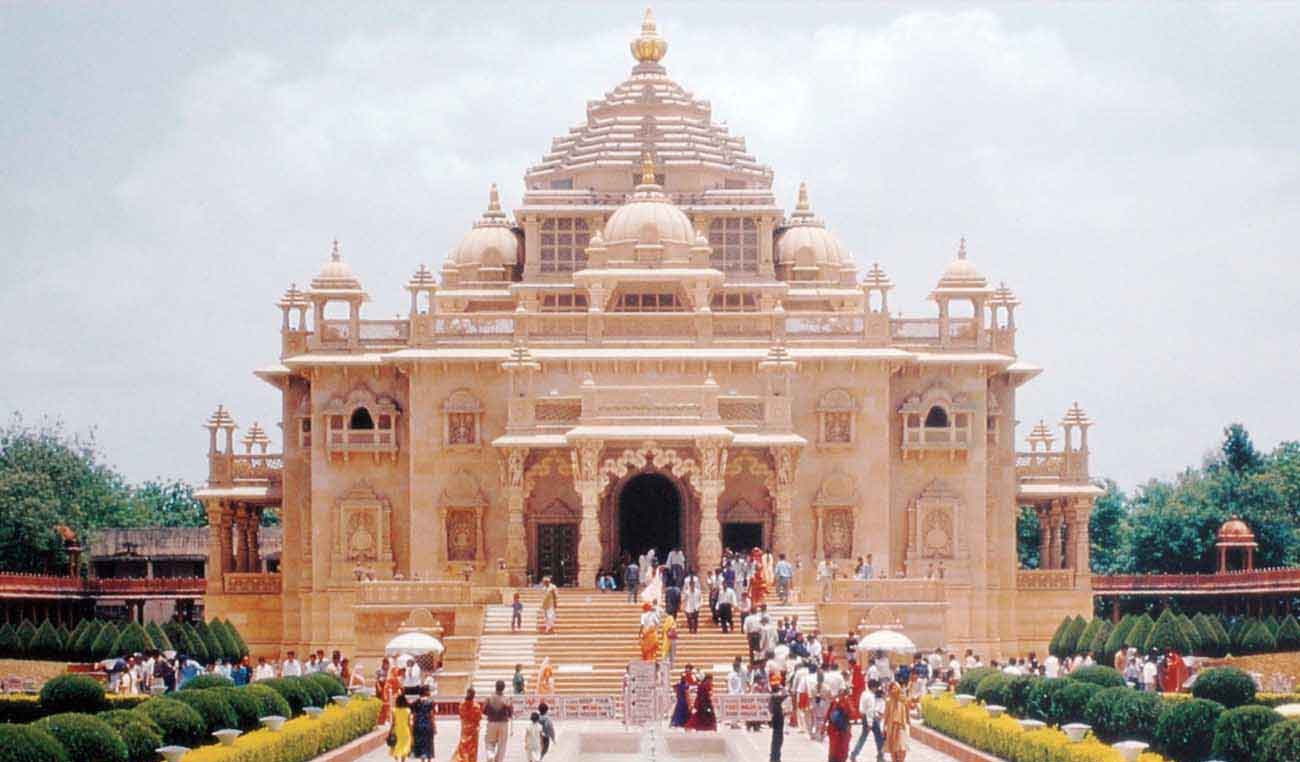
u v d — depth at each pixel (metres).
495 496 119.19
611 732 81.56
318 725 73.62
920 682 95.38
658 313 120.56
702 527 113.06
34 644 116.00
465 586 104.94
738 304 129.62
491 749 72.75
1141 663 102.38
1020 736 70.50
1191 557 170.00
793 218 137.25
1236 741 62.88
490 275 133.62
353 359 121.00
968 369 121.94
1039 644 125.38
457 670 100.12
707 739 81.00
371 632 104.94
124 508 186.38
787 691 87.62
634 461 113.50
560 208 131.12
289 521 124.12
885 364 119.69
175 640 113.62
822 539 119.31
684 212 131.00
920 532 120.88
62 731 61.28
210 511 128.50
